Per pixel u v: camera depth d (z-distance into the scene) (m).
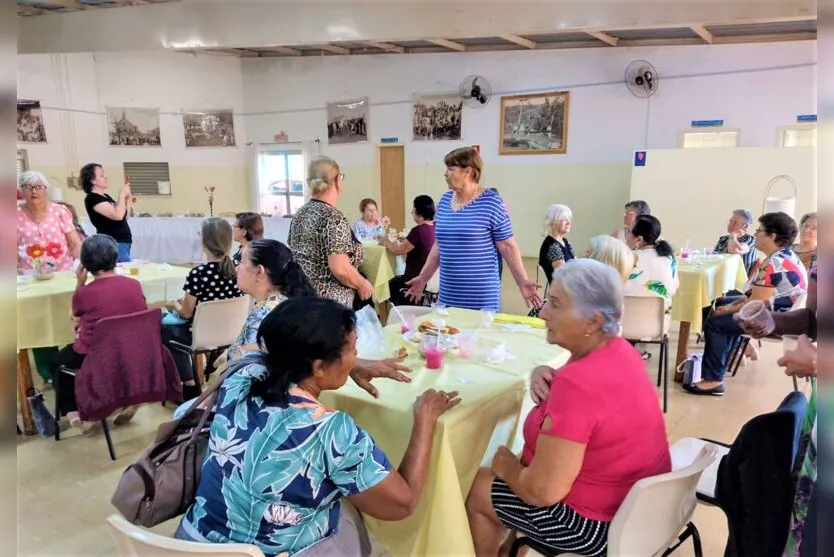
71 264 3.46
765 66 6.39
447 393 1.50
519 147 8.00
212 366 3.24
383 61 8.62
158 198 9.16
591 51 7.31
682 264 3.78
